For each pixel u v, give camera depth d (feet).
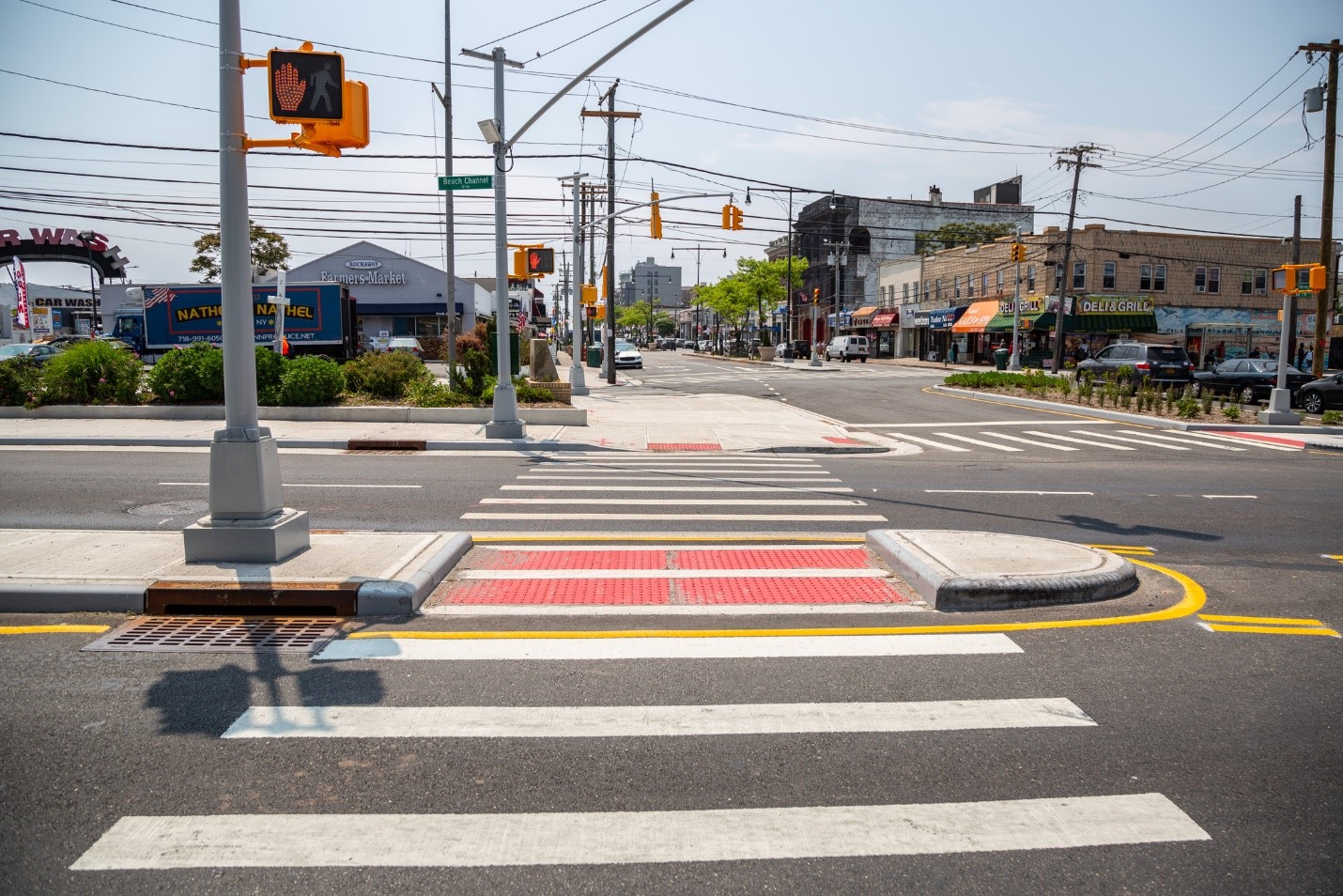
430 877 10.61
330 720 14.94
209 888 10.32
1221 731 15.06
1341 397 83.15
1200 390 95.61
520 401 75.31
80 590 20.71
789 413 83.46
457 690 16.29
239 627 19.80
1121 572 23.80
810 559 26.76
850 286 264.31
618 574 24.79
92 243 167.12
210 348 69.46
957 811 12.32
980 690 16.63
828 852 11.30
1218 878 10.82
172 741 14.12
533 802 12.39
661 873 10.80
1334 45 91.91
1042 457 55.77
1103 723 15.29
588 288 136.36
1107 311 164.35
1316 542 30.78
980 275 194.08
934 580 22.26
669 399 100.89
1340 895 10.50
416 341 155.12
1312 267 70.69
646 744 14.25
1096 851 11.40
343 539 26.37
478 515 33.42
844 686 16.76
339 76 22.15
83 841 11.28
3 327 157.58
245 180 22.85
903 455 57.41
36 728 14.55
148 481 40.06
